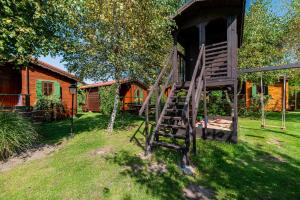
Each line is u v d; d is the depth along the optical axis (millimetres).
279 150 5488
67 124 10703
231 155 5016
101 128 9133
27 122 6375
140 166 4457
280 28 13250
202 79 6367
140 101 19688
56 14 5469
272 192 3312
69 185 3615
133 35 7398
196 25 6832
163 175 3977
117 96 8484
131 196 3236
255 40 11969
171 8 10500
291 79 15109
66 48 6340
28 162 4828
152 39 8125
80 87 20828
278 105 16000
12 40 4988
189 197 3205
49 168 4418
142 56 8297
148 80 9102
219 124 8461
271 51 12227
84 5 6188
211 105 13219
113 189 3459
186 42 9312
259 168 4262
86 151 5609
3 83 12266
